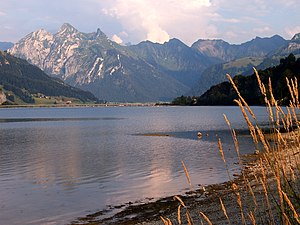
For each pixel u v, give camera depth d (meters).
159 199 25.03
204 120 126.25
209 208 20.19
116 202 24.84
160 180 31.88
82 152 54.78
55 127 114.06
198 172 34.72
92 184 31.25
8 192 28.78
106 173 36.41
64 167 40.94
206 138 69.69
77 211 22.98
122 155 50.00
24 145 66.12
